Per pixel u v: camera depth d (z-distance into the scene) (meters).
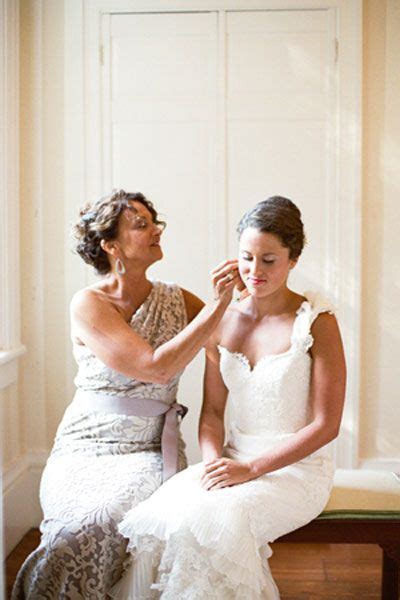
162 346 2.39
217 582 2.06
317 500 2.28
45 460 3.65
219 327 2.47
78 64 3.62
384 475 2.59
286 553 3.27
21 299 3.65
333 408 2.29
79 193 3.66
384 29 3.58
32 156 3.62
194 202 3.68
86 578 2.22
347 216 3.62
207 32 3.62
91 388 2.57
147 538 2.16
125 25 3.63
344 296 3.64
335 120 3.61
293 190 3.65
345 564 3.15
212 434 2.45
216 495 2.13
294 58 3.61
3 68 3.36
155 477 2.41
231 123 3.64
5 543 3.24
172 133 3.66
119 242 2.54
